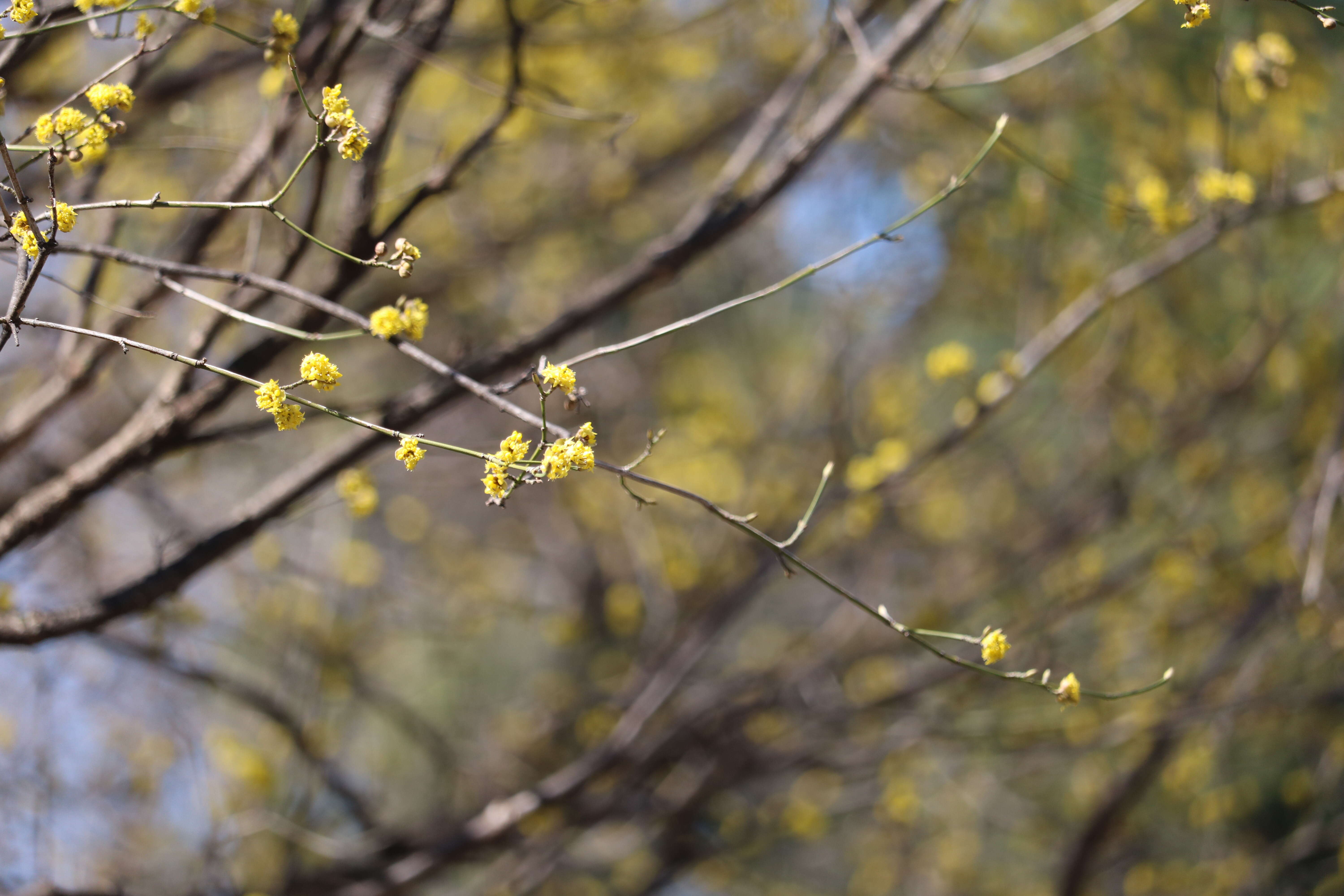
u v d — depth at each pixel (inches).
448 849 139.5
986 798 213.3
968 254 211.3
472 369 103.3
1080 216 177.8
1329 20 72.7
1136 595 197.2
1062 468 223.5
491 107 162.2
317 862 166.9
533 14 131.1
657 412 245.9
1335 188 128.8
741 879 212.7
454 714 241.8
